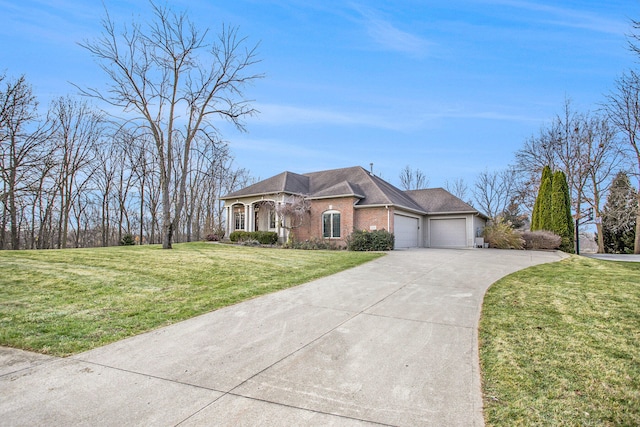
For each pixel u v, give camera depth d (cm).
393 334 532
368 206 2123
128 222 3434
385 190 2342
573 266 1257
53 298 693
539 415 314
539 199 2477
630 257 2077
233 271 1032
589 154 2909
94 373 395
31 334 506
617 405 329
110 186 3312
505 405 332
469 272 1080
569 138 3014
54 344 475
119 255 1295
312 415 315
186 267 1070
